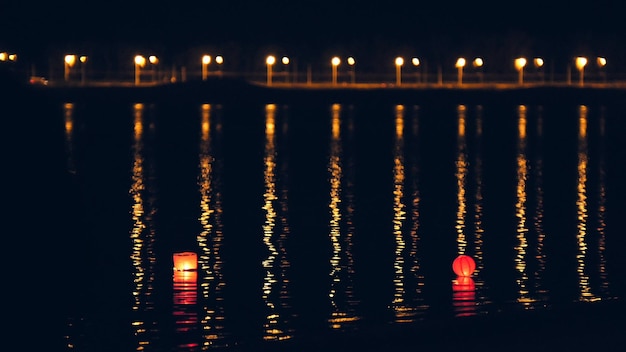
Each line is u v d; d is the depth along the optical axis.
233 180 26.62
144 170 28.47
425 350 9.76
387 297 14.09
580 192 24.69
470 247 17.67
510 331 10.38
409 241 18.23
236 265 16.22
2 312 13.13
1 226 17.14
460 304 13.66
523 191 24.88
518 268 15.91
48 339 12.02
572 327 10.48
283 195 24.00
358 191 24.72
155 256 16.91
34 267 15.62
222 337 12.19
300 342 10.34
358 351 9.81
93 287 14.64
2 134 17.73
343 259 16.66
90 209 21.61
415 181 26.64
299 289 14.59
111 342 12.01
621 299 11.84
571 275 15.38
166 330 12.50
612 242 18.08
